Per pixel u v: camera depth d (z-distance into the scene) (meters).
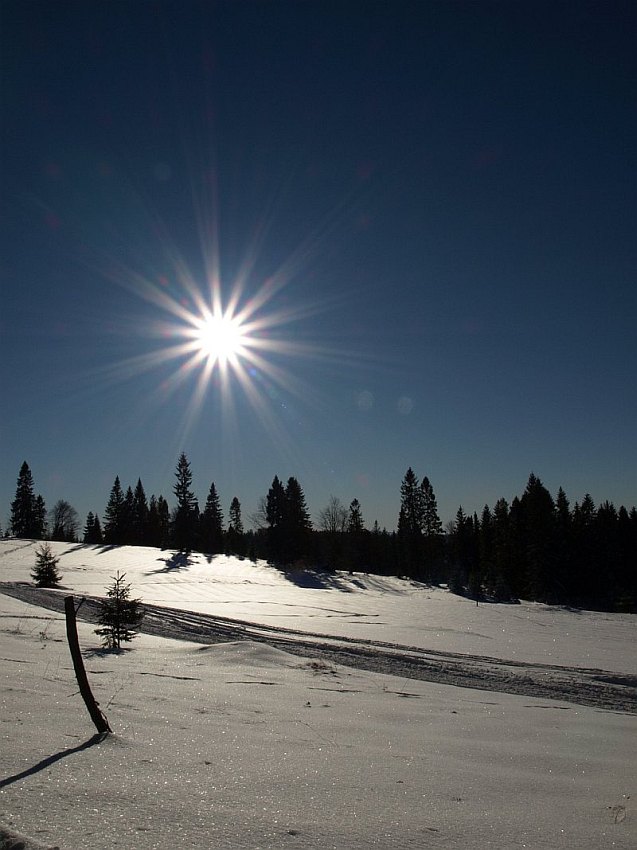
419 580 80.31
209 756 4.62
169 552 90.00
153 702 7.20
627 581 80.12
